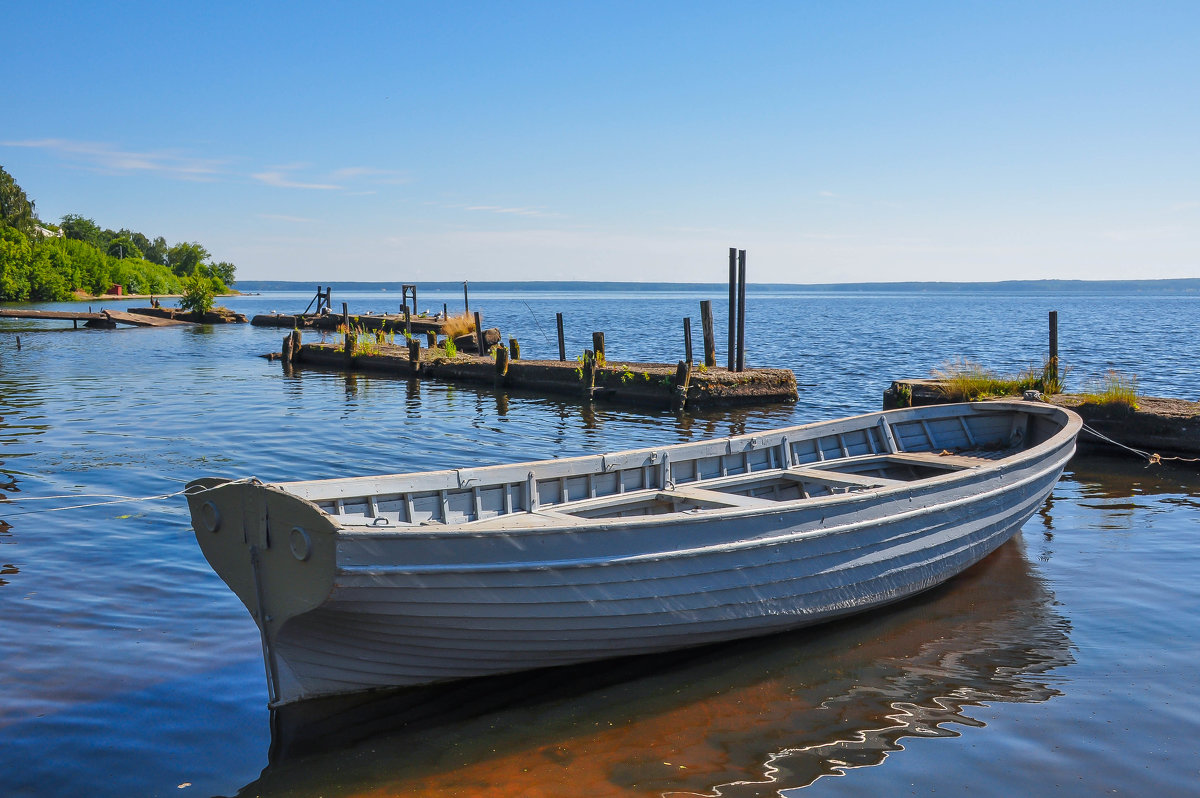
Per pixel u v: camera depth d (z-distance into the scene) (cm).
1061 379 1769
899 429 1077
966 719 571
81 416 1816
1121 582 838
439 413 1959
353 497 624
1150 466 1391
